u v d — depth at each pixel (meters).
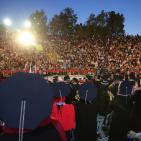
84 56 57.72
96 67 45.81
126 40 70.44
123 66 45.78
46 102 2.13
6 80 2.18
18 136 2.14
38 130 2.17
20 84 2.15
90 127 6.18
